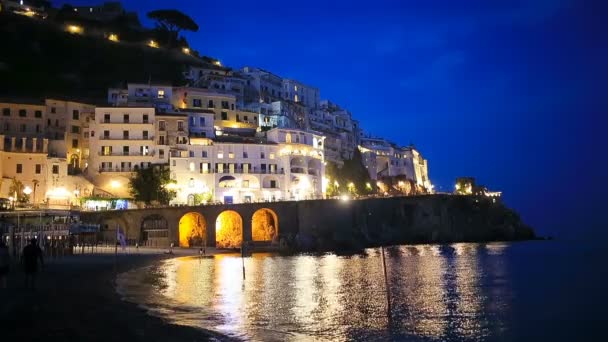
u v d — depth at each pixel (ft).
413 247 388.78
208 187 383.65
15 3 569.64
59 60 503.61
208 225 340.80
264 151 411.13
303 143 438.81
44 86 459.73
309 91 618.44
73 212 271.49
